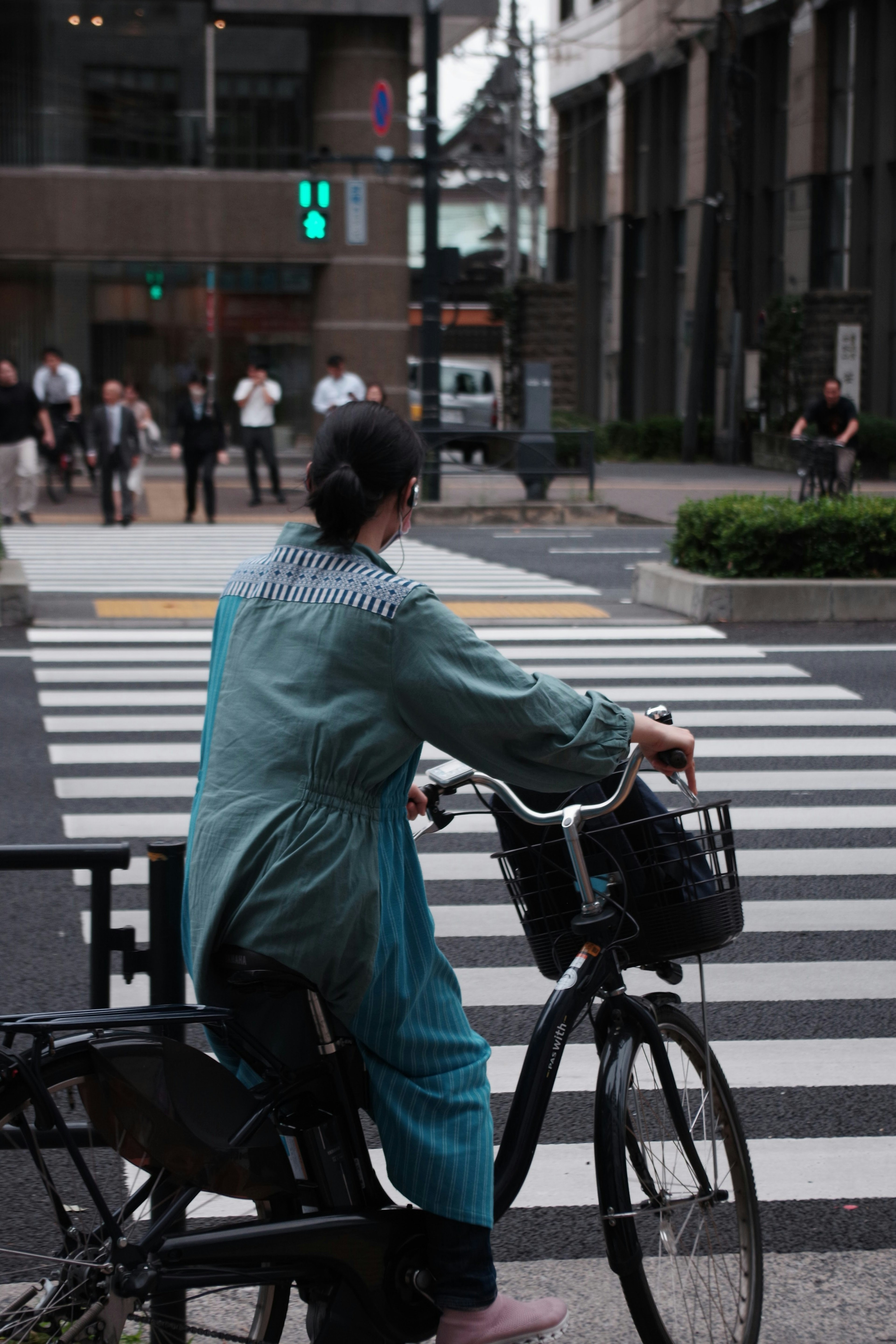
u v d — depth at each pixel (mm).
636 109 47188
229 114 30547
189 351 30984
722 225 39781
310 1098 2553
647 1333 2846
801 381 34188
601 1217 2832
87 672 11109
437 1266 2607
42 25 29781
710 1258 3094
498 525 22297
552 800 2951
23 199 30062
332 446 2582
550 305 35562
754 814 7762
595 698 2598
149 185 30328
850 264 36000
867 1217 3852
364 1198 2602
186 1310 2648
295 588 2531
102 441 20422
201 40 30266
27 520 20828
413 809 2875
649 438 38344
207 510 21125
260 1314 2842
